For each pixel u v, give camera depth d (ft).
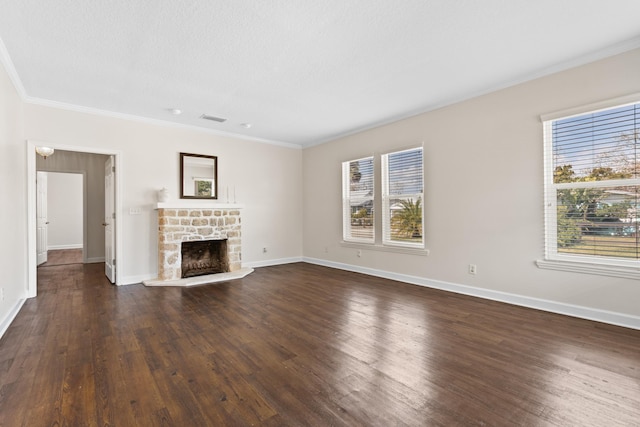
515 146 11.19
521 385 6.18
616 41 8.64
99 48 8.80
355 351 7.75
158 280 14.94
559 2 6.98
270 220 19.98
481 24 7.79
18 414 5.33
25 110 12.31
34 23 7.58
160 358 7.41
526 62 9.82
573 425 5.03
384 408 5.50
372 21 7.63
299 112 14.47
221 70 10.21
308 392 6.01
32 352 7.71
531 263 10.89
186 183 16.47
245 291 13.57
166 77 10.72
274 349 7.88
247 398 5.82
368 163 17.11
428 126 13.96
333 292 13.35
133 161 14.92
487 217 12.01
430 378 6.47
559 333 8.67
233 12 7.23
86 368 6.93
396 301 11.94
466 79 11.00
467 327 9.21
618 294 9.17
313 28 7.91
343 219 18.43
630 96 8.75
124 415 5.33
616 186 9.24
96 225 21.83
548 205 10.53
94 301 12.08
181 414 5.37
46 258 22.11
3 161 9.33
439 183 13.56
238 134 18.42
